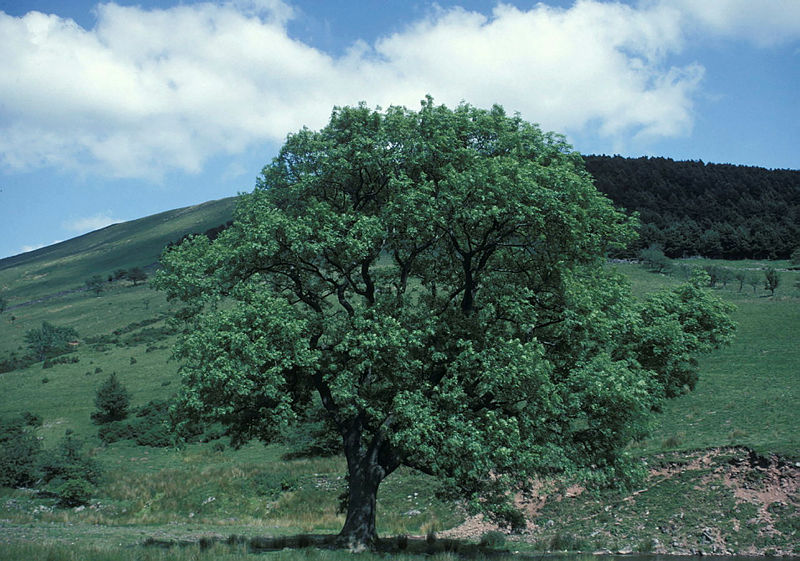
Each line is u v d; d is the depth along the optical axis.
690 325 22.89
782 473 25.41
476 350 19.50
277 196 21.78
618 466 19.95
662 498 26.84
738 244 168.25
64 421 66.12
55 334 125.50
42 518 30.50
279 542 21.44
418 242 21.39
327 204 20.03
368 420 21.64
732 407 37.34
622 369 18.41
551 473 20.59
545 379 17.39
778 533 22.55
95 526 27.14
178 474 42.50
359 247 18.80
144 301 174.25
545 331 21.34
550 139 22.09
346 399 19.30
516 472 19.17
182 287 20.52
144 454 52.78
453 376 18.92
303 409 22.17
